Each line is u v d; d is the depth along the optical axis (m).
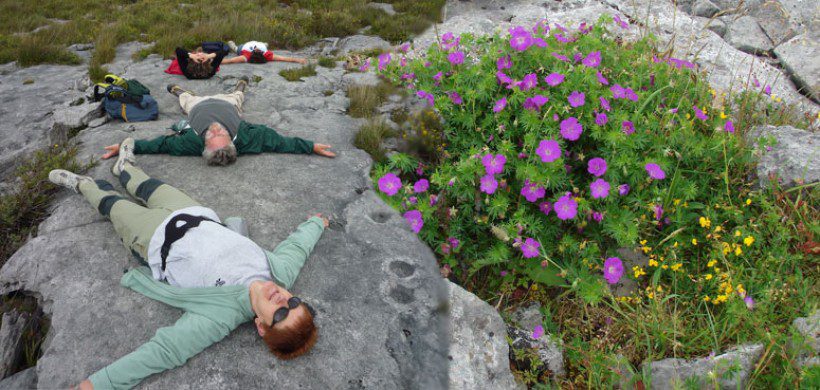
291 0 12.39
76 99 6.29
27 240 3.58
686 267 3.50
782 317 2.96
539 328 3.12
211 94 6.21
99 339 2.61
